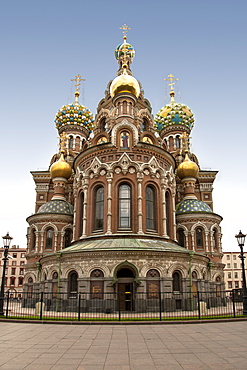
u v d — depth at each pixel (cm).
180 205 5288
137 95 5062
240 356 1379
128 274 3534
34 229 5088
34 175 6066
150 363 1280
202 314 2955
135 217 4044
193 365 1248
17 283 11806
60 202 5250
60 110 7306
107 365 1253
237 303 5003
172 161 4756
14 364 1265
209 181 6050
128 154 4275
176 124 7106
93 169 4300
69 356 1393
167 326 2238
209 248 4953
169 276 3506
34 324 2373
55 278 3759
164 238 4138
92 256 3491
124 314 3061
